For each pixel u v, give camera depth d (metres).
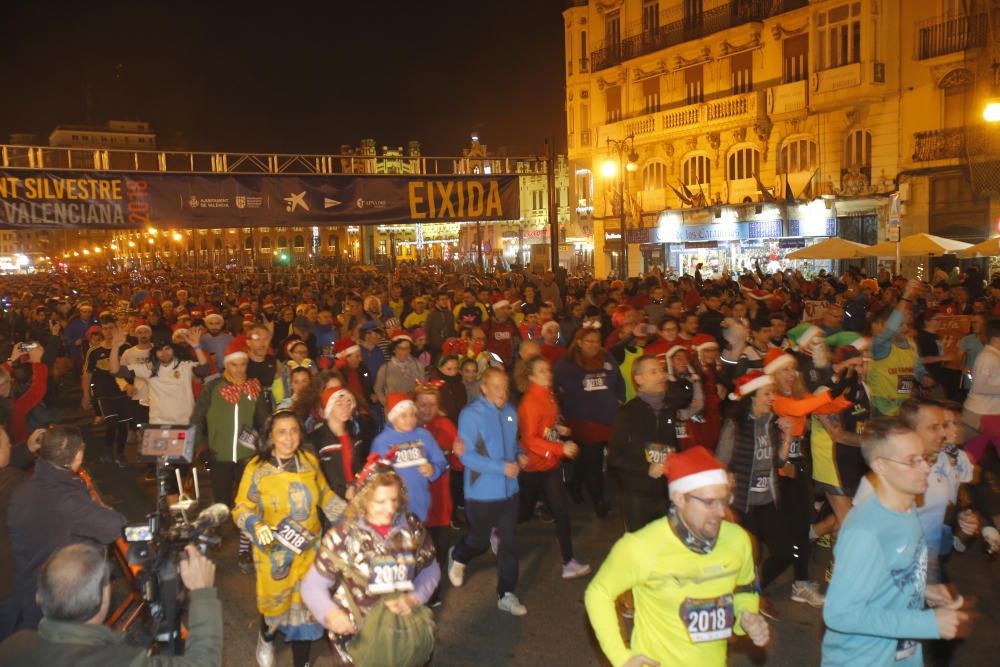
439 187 18.83
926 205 25.89
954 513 5.37
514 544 6.02
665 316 9.01
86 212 16.14
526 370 6.75
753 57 31.75
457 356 8.58
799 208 29.78
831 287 16.89
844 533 3.15
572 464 9.21
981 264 24.55
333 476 5.82
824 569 6.61
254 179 17.45
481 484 5.95
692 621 3.10
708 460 3.09
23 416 7.50
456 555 6.39
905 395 7.97
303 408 6.07
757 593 3.31
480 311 14.74
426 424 6.89
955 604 3.23
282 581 4.80
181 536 3.03
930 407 4.44
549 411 6.64
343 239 100.12
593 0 38.81
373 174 18.30
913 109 26.17
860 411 6.30
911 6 26.05
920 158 25.77
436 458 5.70
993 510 7.61
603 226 38.97
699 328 11.62
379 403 9.05
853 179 27.80
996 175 22.25
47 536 4.52
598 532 7.86
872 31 26.66
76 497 4.61
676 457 3.16
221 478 7.28
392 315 14.96
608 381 8.24
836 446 6.14
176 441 4.08
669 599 3.11
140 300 20.67
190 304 21.50
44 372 7.73
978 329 9.51
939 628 2.93
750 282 18.20
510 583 6.01
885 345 7.95
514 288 17.91
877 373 8.00
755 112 30.78
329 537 3.80
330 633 3.95
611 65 38.03
